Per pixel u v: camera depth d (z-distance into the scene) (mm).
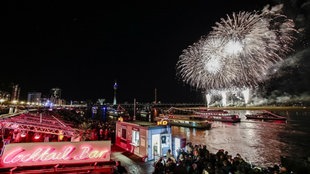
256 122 100375
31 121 19719
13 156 10000
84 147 11273
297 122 101625
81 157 11133
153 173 13047
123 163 15766
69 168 10688
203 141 52500
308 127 80438
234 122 97000
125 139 19688
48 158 10539
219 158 14180
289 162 19344
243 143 50438
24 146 10258
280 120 104812
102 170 11312
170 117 86750
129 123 19297
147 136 16516
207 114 106438
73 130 19750
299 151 42906
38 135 21375
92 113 128250
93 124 34250
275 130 73375
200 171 12820
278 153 41375
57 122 22250
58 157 10711
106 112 128625
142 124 18406
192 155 14727
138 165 15352
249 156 38844
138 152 17469
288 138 57688
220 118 101000
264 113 115250
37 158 10352
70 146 11031
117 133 21266
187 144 17250
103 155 11562
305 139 55719
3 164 9805
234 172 12438
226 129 75312
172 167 13039
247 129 75062
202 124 73562
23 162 10117
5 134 22016
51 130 19484
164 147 17109
